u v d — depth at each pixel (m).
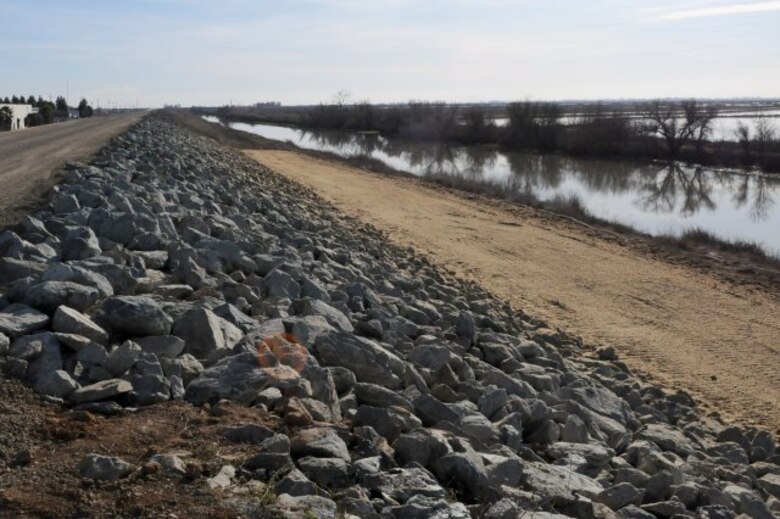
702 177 46.56
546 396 6.99
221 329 5.85
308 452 4.15
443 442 4.51
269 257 9.25
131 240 8.52
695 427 7.60
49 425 4.20
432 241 19.28
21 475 3.64
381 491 3.88
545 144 63.44
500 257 17.81
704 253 20.14
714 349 11.57
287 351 5.51
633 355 10.99
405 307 9.29
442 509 3.62
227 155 33.72
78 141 27.97
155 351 5.32
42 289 5.48
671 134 56.81
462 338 8.43
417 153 61.50
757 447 7.22
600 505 4.38
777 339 12.28
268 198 18.19
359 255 12.95
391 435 4.82
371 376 5.95
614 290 15.25
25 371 4.71
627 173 48.47
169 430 4.29
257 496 3.55
